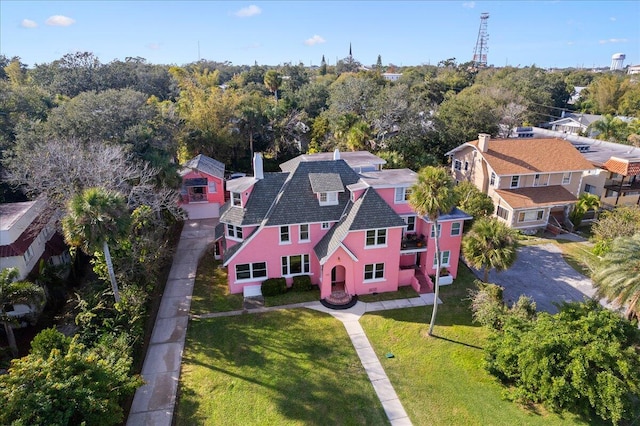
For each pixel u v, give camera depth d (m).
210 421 17.88
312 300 27.41
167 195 33.88
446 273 29.97
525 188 41.59
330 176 28.64
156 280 28.03
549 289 29.38
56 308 25.62
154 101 62.12
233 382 20.08
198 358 21.81
